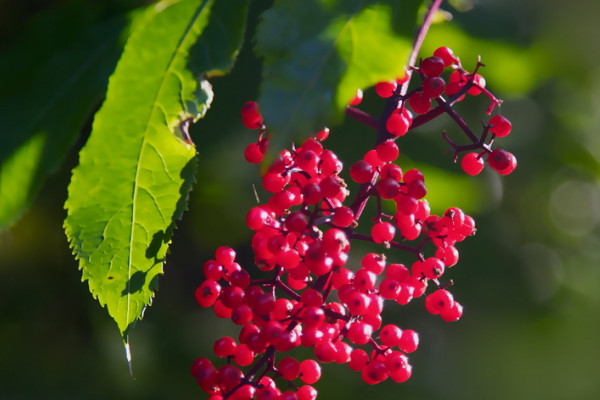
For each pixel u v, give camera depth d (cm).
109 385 95
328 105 51
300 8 52
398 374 56
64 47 55
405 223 55
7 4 59
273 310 55
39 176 55
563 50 98
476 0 78
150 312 106
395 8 52
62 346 97
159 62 55
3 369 92
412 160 85
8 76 55
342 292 55
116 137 55
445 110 56
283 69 52
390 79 52
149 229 55
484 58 76
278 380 102
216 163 87
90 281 55
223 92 80
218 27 55
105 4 56
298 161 55
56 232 95
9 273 97
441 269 56
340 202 56
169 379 99
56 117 55
